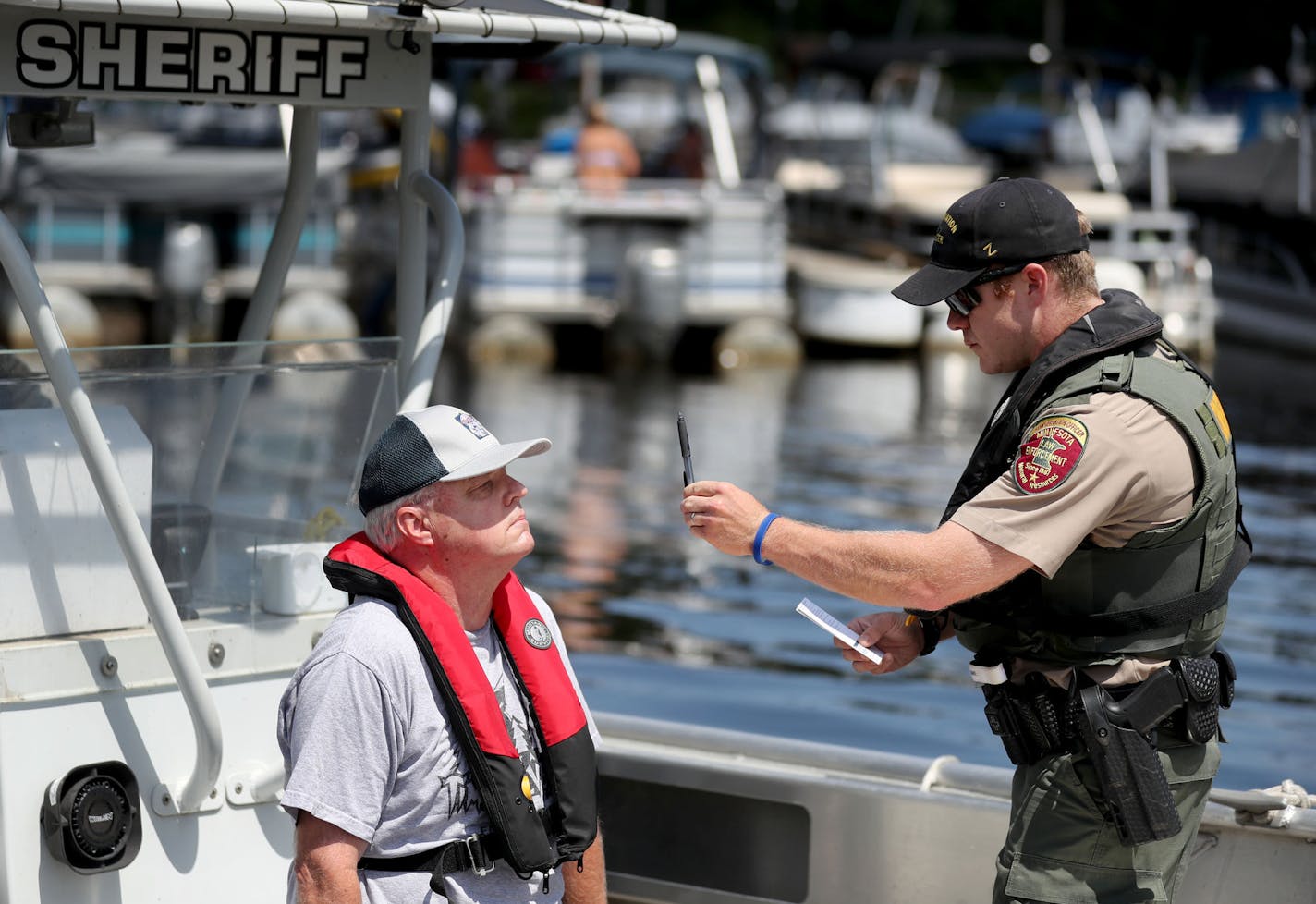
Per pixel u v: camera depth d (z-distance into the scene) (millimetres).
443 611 4047
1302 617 14539
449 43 5984
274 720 5141
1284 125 36531
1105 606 4379
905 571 4336
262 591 5129
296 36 5031
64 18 4605
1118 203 32312
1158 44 60094
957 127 44969
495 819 3967
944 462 22219
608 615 14531
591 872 4438
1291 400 28359
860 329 31984
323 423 5254
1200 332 31891
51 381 4461
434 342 5199
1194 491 4324
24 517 4609
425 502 4043
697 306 31406
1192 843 4762
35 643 4605
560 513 18719
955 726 11430
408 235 5488
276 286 5887
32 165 29469
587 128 31859
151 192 30094
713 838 6301
